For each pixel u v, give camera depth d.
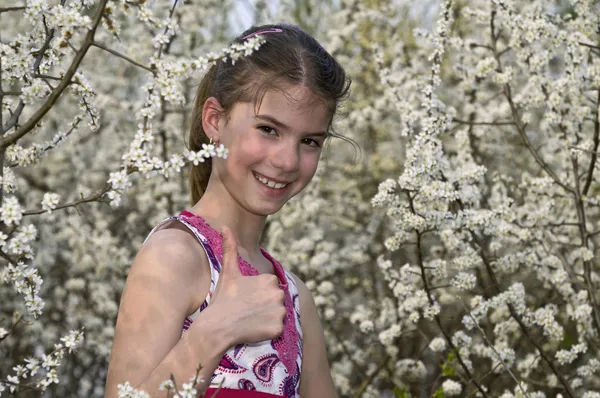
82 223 5.74
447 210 3.42
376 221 6.06
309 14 7.30
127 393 1.39
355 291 6.07
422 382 4.89
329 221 6.30
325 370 2.07
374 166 6.32
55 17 1.52
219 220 1.84
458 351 3.49
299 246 5.37
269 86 1.74
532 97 3.89
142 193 5.84
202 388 1.45
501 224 3.46
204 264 1.69
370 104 6.34
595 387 5.32
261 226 1.93
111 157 6.15
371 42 6.16
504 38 5.59
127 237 6.07
